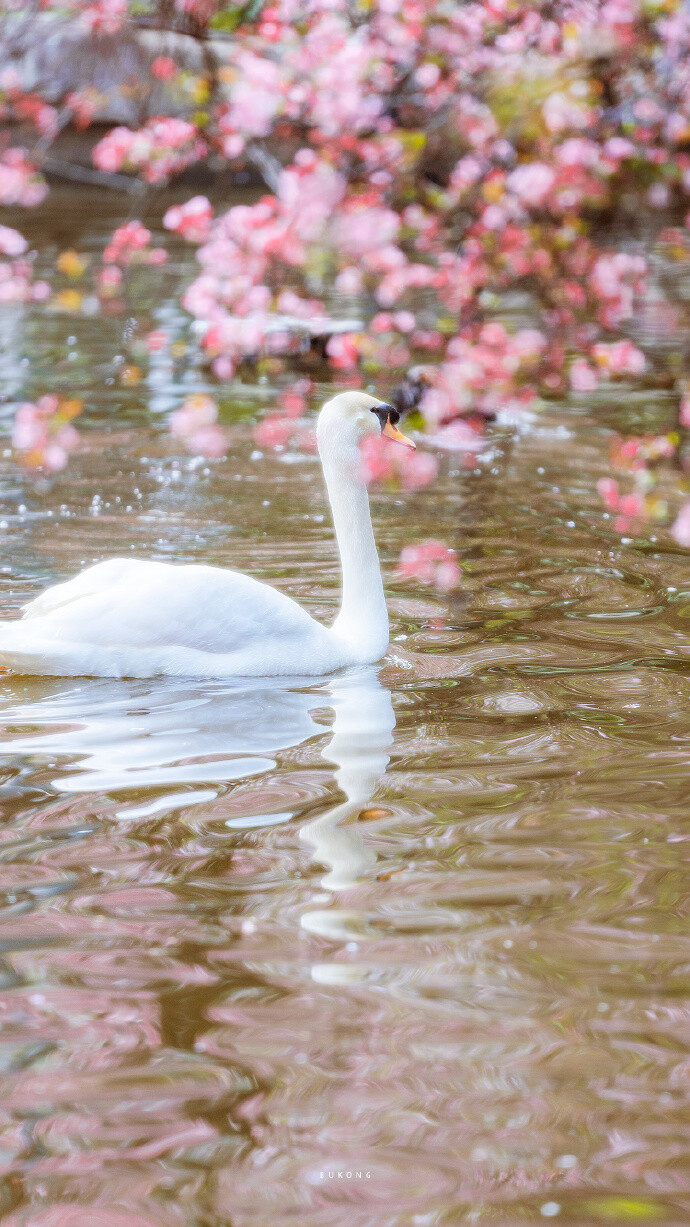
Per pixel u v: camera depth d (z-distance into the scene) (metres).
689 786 8.00
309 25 16.36
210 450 17.83
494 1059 5.45
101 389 21.28
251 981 5.99
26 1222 4.65
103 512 14.89
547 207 16.28
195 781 8.06
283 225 15.31
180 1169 4.87
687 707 9.29
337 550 13.38
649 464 16.08
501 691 9.66
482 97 16.69
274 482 16.27
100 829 7.43
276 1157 4.94
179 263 31.97
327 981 5.99
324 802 7.78
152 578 9.97
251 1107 5.18
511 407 19.73
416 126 17.12
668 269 27.88
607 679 9.88
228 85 17.66
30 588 12.05
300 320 22.25
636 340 23.03
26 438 15.24
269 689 9.70
